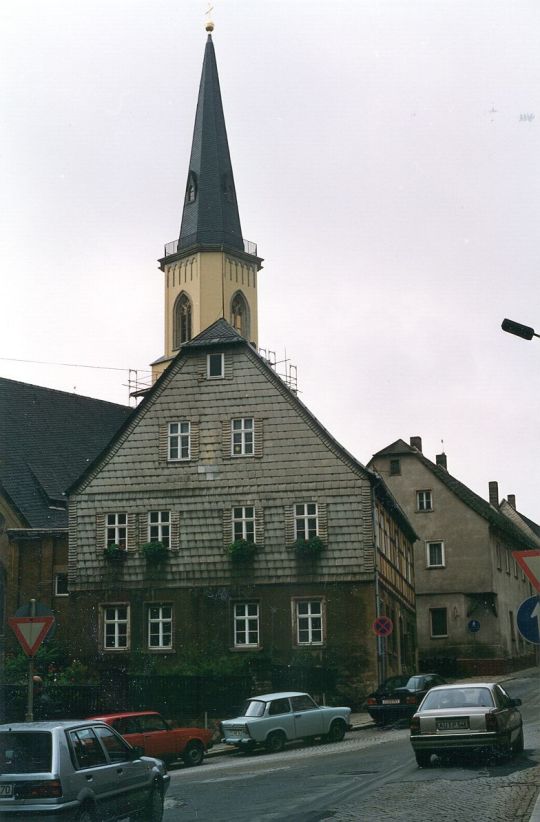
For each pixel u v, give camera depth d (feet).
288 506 140.05
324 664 135.13
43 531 152.66
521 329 67.05
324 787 61.62
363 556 136.87
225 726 95.50
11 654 148.97
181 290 316.40
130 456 146.20
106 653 141.38
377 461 214.90
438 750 66.49
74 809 44.24
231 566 140.15
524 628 53.93
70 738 46.34
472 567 205.98
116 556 143.13
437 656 204.85
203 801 59.31
